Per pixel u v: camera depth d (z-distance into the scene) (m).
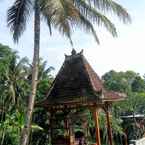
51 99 28.02
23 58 48.50
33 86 20.25
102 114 48.28
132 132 63.59
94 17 20.88
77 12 19.12
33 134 45.81
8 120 45.03
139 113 75.31
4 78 47.94
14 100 46.34
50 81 48.94
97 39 21.70
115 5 20.48
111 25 21.19
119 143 60.16
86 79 27.55
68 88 27.89
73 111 29.98
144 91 95.88
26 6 20.56
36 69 20.34
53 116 29.11
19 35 20.86
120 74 97.19
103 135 49.03
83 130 36.50
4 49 57.78
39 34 20.48
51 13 17.19
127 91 76.56
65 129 30.20
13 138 43.53
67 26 17.92
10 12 20.70
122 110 69.44
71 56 29.16
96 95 25.78
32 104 20.17
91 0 20.41
